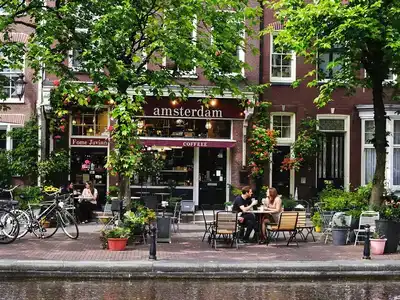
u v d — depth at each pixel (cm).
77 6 1573
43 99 2119
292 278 1246
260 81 2341
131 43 1620
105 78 1478
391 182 2356
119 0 1520
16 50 1591
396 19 1507
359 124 2384
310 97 2370
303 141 2283
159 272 1237
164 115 2258
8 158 2158
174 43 1535
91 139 2256
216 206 2316
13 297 1034
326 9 1519
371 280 1248
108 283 1177
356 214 1631
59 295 1055
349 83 1859
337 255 1412
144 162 2133
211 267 1246
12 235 1553
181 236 1741
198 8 1582
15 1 1537
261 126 2297
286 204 2130
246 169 2294
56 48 1563
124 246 1446
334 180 2402
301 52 1684
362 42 1563
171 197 2120
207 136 2314
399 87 1972
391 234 1470
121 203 1617
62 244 1529
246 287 1153
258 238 1616
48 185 2158
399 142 2370
